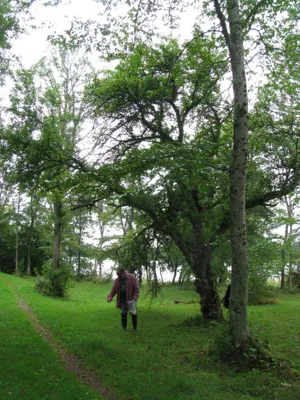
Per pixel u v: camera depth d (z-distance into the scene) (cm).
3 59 913
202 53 1018
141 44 984
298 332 1023
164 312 1512
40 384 557
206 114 1270
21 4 763
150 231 1252
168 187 1100
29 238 4516
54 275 2102
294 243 1230
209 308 1201
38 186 1046
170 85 1188
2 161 997
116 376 625
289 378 585
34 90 978
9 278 3091
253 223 1311
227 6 741
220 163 862
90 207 1200
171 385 568
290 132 969
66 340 895
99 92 1214
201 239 1202
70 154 1021
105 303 1964
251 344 661
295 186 1018
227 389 549
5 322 1055
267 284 2173
